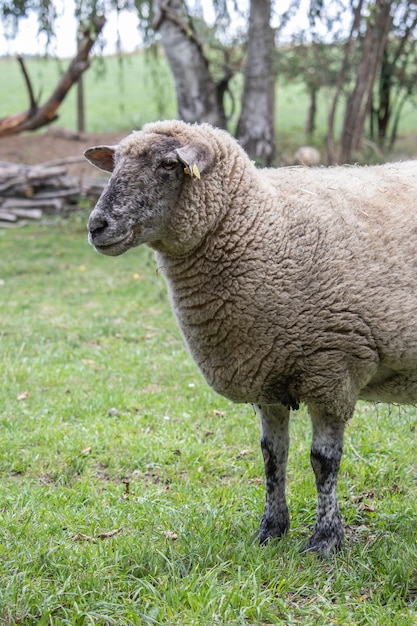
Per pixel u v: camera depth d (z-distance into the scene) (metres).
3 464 6.59
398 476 6.20
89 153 5.06
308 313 4.61
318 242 4.65
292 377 4.79
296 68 21.39
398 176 5.08
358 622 4.15
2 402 8.06
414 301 4.68
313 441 4.93
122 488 6.03
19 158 24.02
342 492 5.95
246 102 18.09
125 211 4.54
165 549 4.85
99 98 39.38
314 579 4.58
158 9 16.08
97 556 4.76
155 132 4.73
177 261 4.79
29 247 17.44
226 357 4.84
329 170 5.23
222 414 7.66
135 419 7.49
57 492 5.90
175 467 6.49
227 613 4.15
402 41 22.36
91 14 16.66
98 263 15.95
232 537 5.13
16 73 45.97
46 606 4.19
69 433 7.17
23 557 4.70
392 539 5.05
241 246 4.66
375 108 25.83
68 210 20.62
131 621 4.11
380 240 4.70
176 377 8.84
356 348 4.68
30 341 10.47
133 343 10.31
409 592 4.50
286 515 5.22
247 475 6.32
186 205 4.63
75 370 9.09
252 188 4.76
